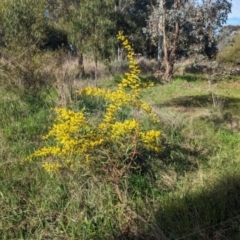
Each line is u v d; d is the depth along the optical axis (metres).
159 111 5.85
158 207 3.45
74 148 3.43
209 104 7.51
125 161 3.81
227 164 4.41
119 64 13.69
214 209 3.26
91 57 12.49
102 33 12.10
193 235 3.02
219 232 3.04
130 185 3.70
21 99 5.84
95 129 3.63
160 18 13.01
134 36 20.83
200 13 12.30
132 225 3.20
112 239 3.05
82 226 3.11
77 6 15.68
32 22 9.16
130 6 21.98
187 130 5.46
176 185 3.88
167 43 13.02
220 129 5.73
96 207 3.38
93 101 5.72
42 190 3.60
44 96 6.09
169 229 3.13
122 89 3.78
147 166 4.09
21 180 3.75
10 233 3.09
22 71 6.37
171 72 12.51
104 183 3.62
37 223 3.21
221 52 18.36
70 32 12.51
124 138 3.65
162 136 4.82
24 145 4.42
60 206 3.40
